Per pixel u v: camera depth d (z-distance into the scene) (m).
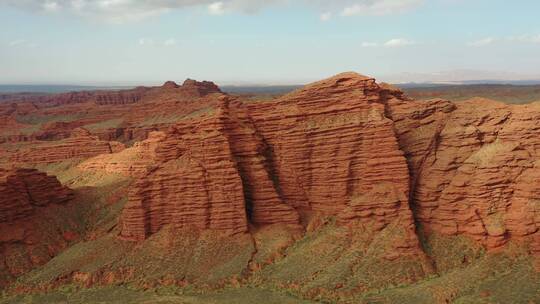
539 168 93.69
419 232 100.31
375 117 108.75
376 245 96.88
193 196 108.31
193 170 108.81
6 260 106.44
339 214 107.19
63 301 94.12
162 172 110.38
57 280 100.75
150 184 110.12
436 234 99.25
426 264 92.38
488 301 79.50
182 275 98.50
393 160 104.25
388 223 100.38
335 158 110.56
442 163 104.12
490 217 94.44
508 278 84.44
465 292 83.00
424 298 82.75
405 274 90.50
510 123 101.94
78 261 105.44
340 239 101.25
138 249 105.94
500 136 101.38
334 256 98.00
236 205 107.38
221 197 107.44
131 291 96.06
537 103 103.38
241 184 107.81
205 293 93.56
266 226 110.75
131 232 108.62
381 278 90.31
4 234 110.56
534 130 98.19
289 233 107.94
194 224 108.38
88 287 98.88
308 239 106.00
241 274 97.50
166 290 95.50
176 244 105.50
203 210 107.75
